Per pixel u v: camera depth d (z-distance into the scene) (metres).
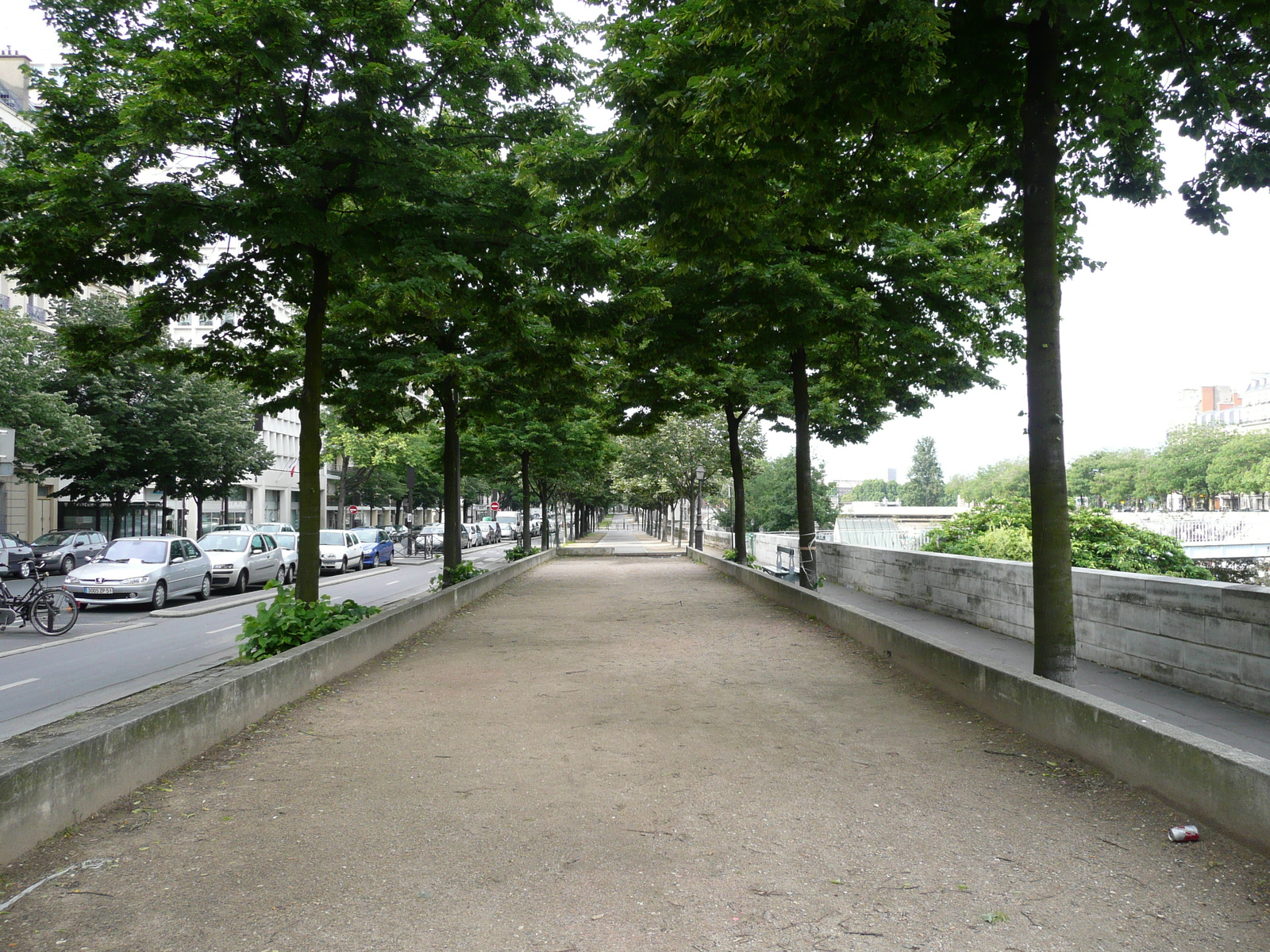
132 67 8.71
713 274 12.57
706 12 6.52
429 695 7.84
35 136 9.10
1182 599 8.01
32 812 4.24
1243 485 86.25
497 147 10.41
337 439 51.44
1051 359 6.56
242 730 6.53
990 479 131.38
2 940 3.34
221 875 3.95
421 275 9.05
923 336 12.96
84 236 8.78
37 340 29.89
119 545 19.20
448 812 4.76
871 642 10.02
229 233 8.89
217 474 38.75
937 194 9.20
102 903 3.67
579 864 4.06
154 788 5.20
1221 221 7.69
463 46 9.02
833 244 12.90
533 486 44.59
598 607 15.52
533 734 6.43
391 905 3.65
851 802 4.89
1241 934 3.35
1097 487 104.62
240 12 7.70
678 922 3.49
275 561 24.89
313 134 9.12
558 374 13.22
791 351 13.48
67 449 29.17
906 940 3.33
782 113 6.93
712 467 35.00
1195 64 6.98
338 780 5.35
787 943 3.31
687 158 7.54
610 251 9.98
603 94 7.48
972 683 7.02
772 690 7.94
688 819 4.64
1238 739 6.19
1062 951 3.24
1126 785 5.00
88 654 12.32
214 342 11.73
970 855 4.13
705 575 24.06
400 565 36.50
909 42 5.81
